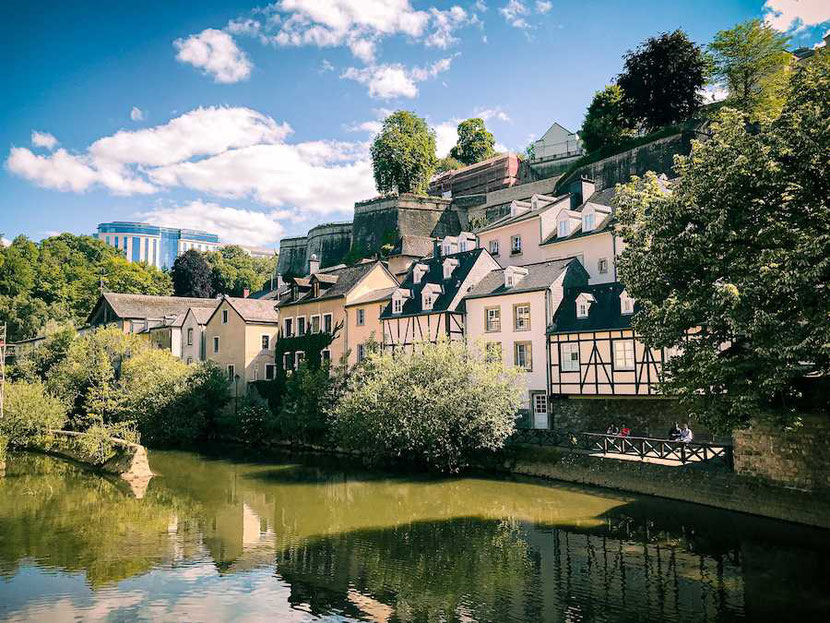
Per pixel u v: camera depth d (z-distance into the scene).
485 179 73.12
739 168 14.33
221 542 17.59
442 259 37.94
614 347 26.17
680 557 14.98
